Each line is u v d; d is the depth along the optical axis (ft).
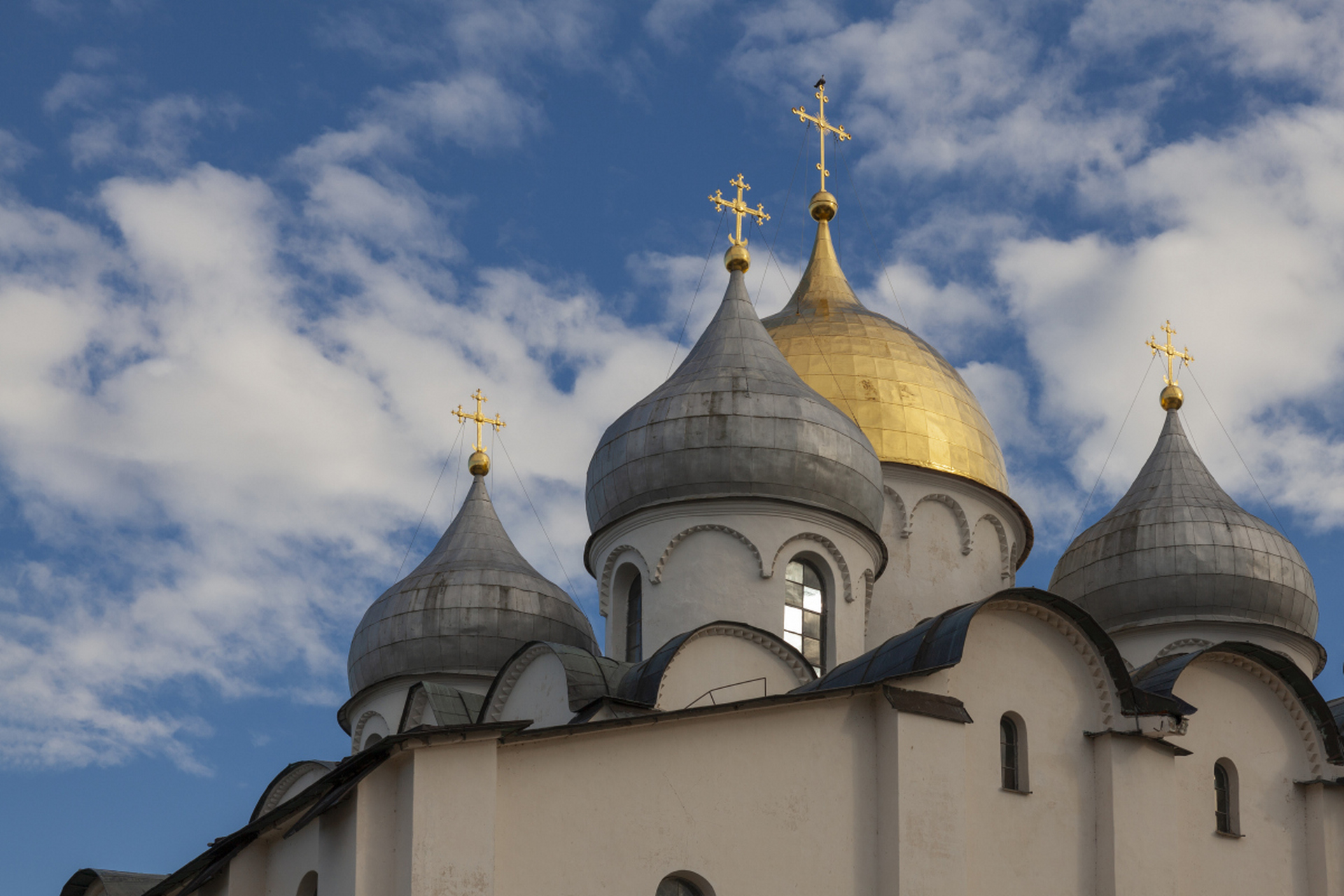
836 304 155.22
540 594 145.07
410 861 81.30
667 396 128.36
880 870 95.30
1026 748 103.40
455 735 83.76
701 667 113.70
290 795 124.67
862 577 126.93
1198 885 108.17
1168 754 108.06
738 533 123.75
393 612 143.43
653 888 88.02
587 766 88.07
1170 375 156.15
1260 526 144.56
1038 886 100.89
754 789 92.84
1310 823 114.73
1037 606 105.91
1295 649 144.05
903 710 97.40
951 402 147.95
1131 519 145.79
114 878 112.78
